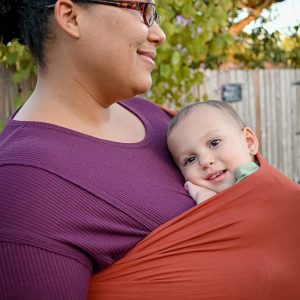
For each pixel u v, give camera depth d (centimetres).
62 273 109
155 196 136
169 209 136
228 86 596
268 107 651
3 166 115
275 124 662
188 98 451
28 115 138
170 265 125
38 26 136
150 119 179
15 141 126
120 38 133
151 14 140
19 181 112
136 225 126
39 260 107
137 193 131
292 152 686
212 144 160
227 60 686
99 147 134
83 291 113
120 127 155
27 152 118
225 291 127
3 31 148
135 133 160
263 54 715
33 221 109
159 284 123
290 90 675
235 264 130
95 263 120
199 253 128
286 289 133
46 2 132
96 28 131
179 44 403
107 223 120
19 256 106
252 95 631
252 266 130
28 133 128
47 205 112
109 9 131
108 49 133
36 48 139
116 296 121
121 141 147
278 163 673
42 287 107
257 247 133
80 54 133
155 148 161
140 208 128
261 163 153
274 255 134
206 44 451
